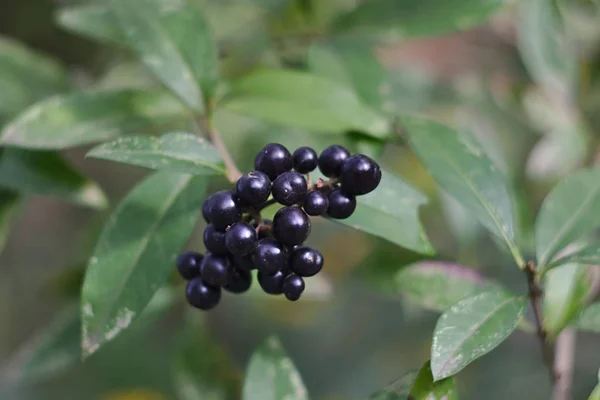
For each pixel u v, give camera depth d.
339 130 0.43
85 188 0.45
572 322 0.40
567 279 0.42
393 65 0.51
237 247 0.37
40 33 0.55
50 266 0.85
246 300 0.79
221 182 0.49
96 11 0.47
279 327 0.80
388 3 0.46
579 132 0.50
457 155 0.41
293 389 0.41
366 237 0.49
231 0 0.51
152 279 0.40
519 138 0.53
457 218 0.49
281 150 0.37
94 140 0.43
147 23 0.43
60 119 0.43
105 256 0.40
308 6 0.50
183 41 0.43
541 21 0.49
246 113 0.43
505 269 0.54
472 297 0.38
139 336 0.78
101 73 0.55
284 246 0.37
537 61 0.49
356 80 0.45
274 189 0.37
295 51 0.50
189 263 0.39
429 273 0.44
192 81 0.43
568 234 0.41
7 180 0.44
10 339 0.86
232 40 0.51
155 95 0.44
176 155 0.38
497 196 0.41
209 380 0.48
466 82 0.51
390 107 0.45
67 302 0.50
